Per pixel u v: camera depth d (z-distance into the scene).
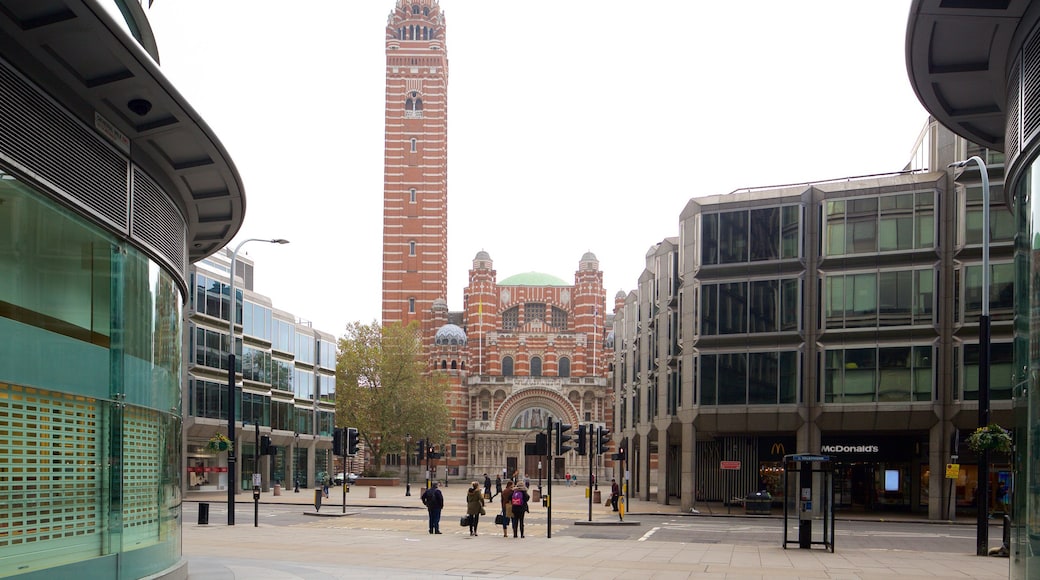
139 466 16.52
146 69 13.46
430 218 145.38
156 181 17.42
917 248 50.53
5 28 11.84
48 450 13.27
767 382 52.81
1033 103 14.41
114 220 15.29
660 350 63.69
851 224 52.12
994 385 48.03
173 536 18.67
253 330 79.19
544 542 31.55
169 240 18.50
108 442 15.20
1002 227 48.56
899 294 50.78
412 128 147.12
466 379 140.50
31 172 12.57
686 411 55.50
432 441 110.69
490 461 136.00
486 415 138.50
